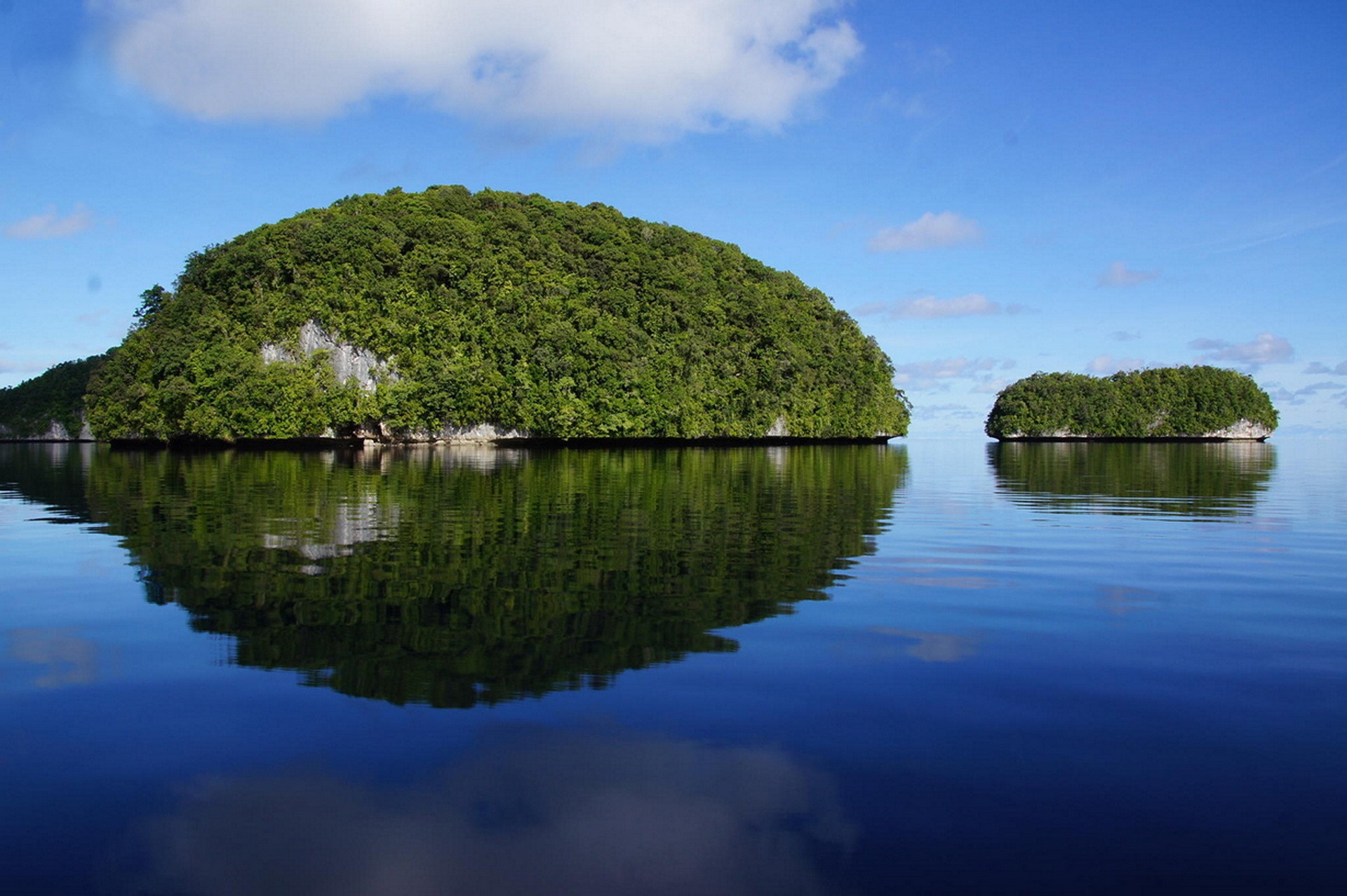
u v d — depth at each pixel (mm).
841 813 5656
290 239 112562
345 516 22109
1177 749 6672
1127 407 176000
